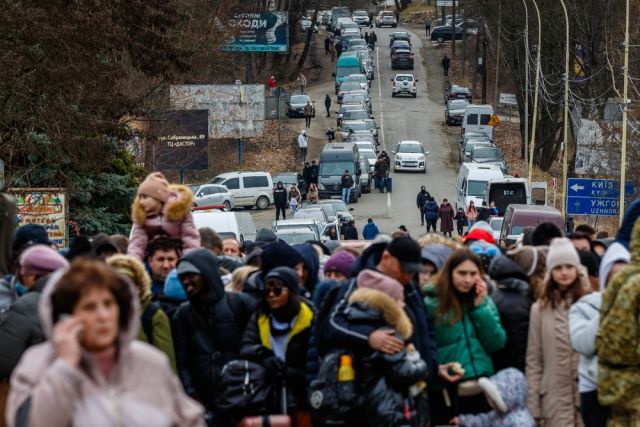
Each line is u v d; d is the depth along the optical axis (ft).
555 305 60.44
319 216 289.74
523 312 62.23
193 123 373.40
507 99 454.40
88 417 34.42
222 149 489.67
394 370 53.88
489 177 352.69
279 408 59.93
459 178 376.48
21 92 194.08
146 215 72.74
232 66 539.70
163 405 35.55
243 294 61.67
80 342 34.81
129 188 232.94
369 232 287.69
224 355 60.85
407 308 56.95
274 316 60.03
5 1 185.98
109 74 202.08
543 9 438.81
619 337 50.98
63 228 181.57
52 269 58.65
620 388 51.90
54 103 194.08
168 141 372.58
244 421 57.41
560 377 60.18
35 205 180.96
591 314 56.29
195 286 60.44
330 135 520.01
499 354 63.16
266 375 59.52
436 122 582.76
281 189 375.86
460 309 60.29
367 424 54.29
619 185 257.34
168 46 209.87
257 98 429.79
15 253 68.23
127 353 35.24
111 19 201.87
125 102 206.28
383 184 426.92
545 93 428.97
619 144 300.81
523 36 449.89
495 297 62.80
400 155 464.65
